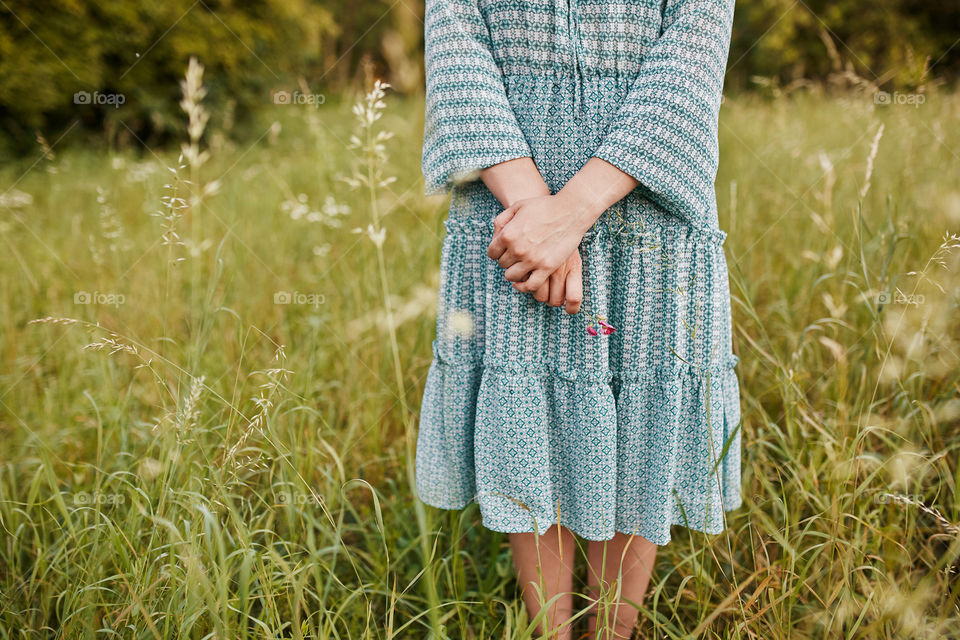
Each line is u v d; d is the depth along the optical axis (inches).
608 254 41.0
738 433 46.3
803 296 79.9
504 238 37.0
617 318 41.6
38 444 59.8
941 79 106.7
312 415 61.9
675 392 41.1
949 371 63.4
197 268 82.1
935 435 59.0
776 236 99.3
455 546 51.2
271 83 292.5
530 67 40.8
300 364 73.4
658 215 40.5
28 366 81.4
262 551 49.4
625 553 44.6
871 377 62.9
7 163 225.6
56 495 45.8
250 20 281.9
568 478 42.9
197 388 47.6
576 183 37.4
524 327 40.9
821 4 315.6
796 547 45.7
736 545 54.1
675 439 41.6
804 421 60.3
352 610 51.3
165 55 262.4
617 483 43.4
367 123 52.9
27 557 56.0
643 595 47.3
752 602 41.7
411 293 85.9
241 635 41.1
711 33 38.1
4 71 234.2
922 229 80.7
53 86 244.1
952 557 41.5
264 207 136.6
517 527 42.7
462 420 44.4
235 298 94.1
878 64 287.3
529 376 41.4
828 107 177.5
